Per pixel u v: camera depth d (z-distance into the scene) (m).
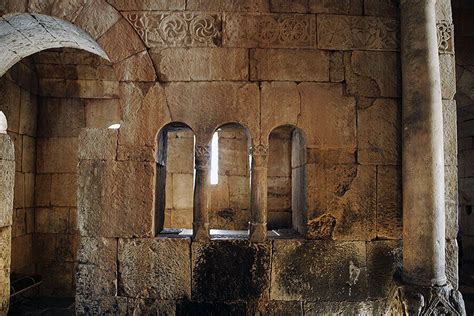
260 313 3.42
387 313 3.35
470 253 7.05
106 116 6.35
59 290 6.11
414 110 3.32
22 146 5.76
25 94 5.82
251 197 3.54
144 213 3.46
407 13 3.43
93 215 3.45
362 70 3.61
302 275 3.45
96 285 3.40
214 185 6.86
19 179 5.67
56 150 6.24
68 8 3.51
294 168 4.34
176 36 3.55
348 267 3.47
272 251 3.46
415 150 3.28
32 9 3.48
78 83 6.29
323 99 3.57
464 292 5.32
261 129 3.53
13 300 5.26
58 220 6.18
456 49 5.76
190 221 6.82
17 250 5.59
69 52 5.98
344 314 3.44
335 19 3.61
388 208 3.53
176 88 3.53
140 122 3.51
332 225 3.51
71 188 6.22
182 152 6.88
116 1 3.54
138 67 3.53
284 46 3.58
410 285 3.17
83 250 3.43
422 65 3.31
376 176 3.55
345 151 3.56
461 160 7.28
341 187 3.54
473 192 7.02
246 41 3.56
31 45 4.26
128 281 3.41
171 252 3.44
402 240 3.47
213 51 3.55
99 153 3.48
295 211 4.25
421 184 3.23
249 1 3.58
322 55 3.59
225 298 3.42
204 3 3.56
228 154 6.90
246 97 3.54
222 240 3.47
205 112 3.53
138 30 3.54
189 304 3.40
